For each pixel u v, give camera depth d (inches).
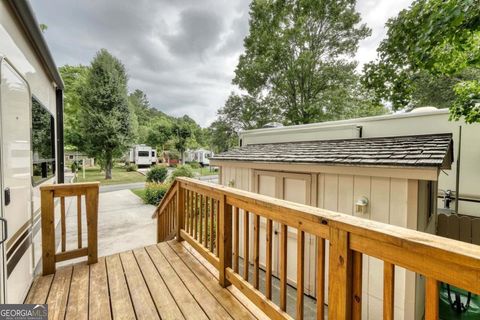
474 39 101.8
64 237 102.3
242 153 228.4
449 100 423.2
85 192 106.0
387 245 39.1
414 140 145.2
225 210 87.4
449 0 86.8
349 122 211.5
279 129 268.1
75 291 86.0
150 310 75.5
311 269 144.9
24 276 83.6
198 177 723.4
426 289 34.4
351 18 543.8
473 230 159.8
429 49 103.0
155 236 223.9
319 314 51.6
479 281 28.8
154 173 520.7
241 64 661.9
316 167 139.3
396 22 117.3
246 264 78.1
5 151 69.4
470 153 170.6
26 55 100.5
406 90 132.5
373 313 115.8
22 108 87.8
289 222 59.5
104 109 619.8
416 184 103.1
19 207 80.7
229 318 71.3
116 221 272.4
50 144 155.9
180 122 1274.6
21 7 86.7
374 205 117.0
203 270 101.3
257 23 619.5
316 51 574.2
